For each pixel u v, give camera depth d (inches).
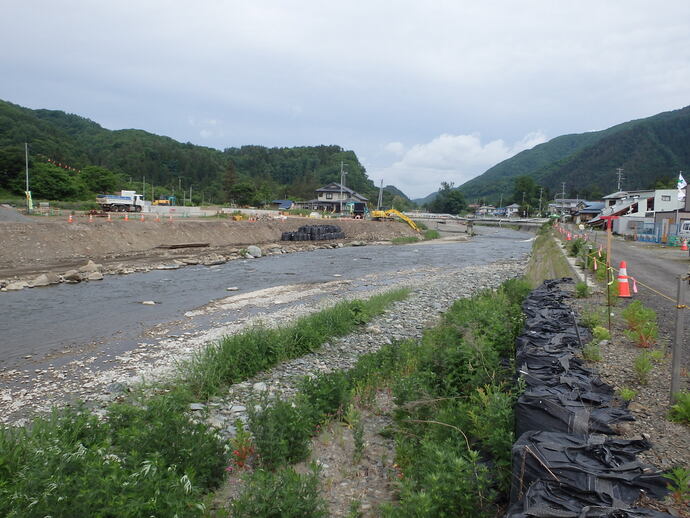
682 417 199.5
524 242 2490.2
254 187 3759.8
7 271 855.1
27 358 433.4
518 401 185.3
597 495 127.2
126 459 176.2
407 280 970.7
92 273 858.8
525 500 129.1
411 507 153.2
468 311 481.7
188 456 192.7
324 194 3983.8
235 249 1445.6
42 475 156.3
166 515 149.5
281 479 177.0
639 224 1676.9
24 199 2329.0
